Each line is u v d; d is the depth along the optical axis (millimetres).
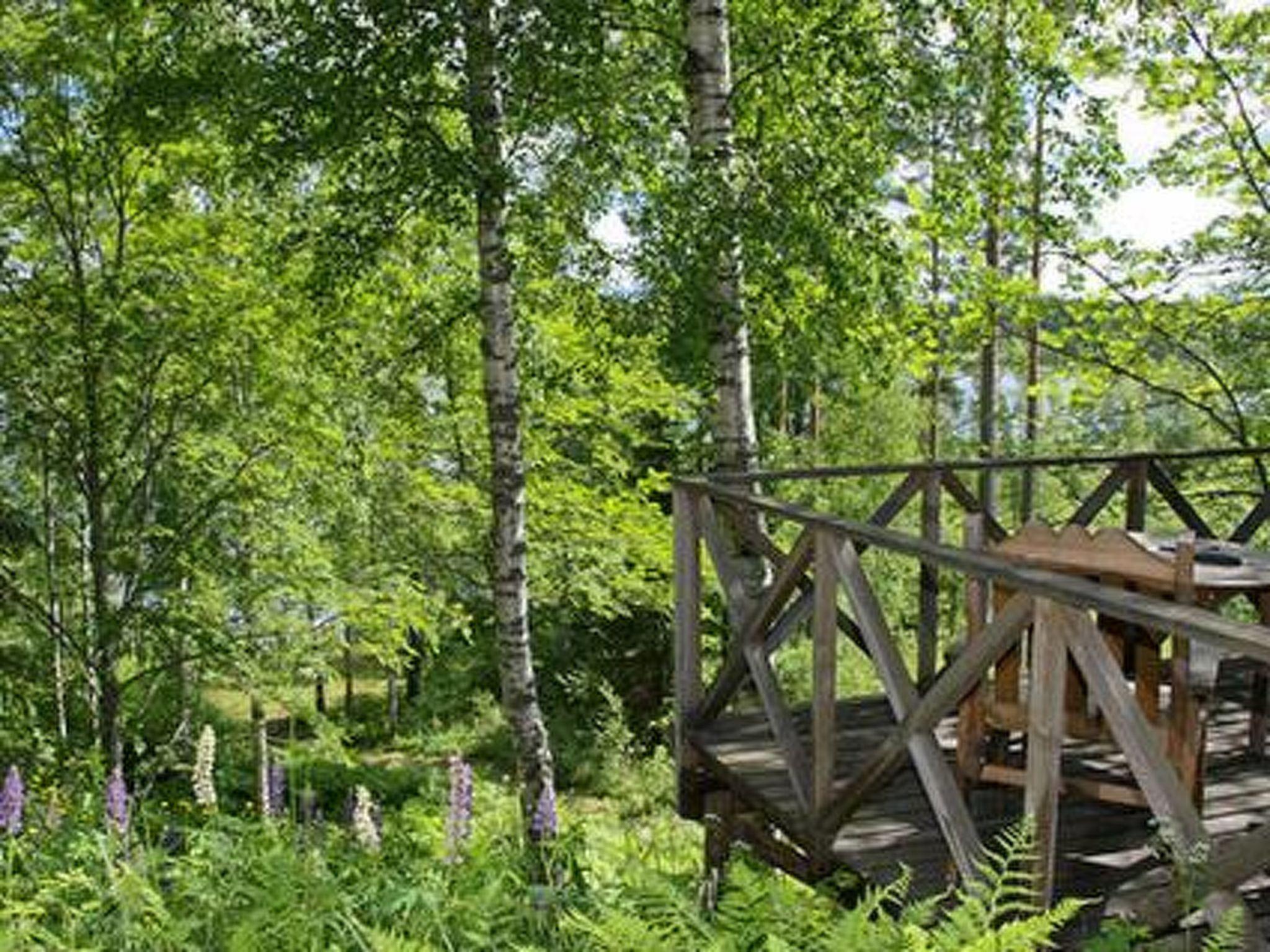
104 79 8961
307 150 6859
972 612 4191
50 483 11320
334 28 6680
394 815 6254
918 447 20594
